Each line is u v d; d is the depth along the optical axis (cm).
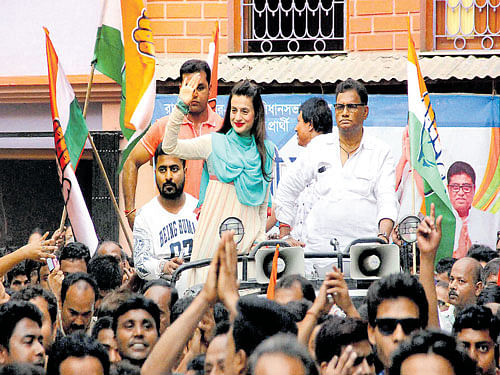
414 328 524
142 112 1004
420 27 1363
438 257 959
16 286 937
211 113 1145
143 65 1006
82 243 930
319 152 962
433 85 1361
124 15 1008
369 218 948
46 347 668
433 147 973
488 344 621
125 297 681
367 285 730
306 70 1341
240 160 862
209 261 811
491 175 1304
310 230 958
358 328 535
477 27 1368
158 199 998
